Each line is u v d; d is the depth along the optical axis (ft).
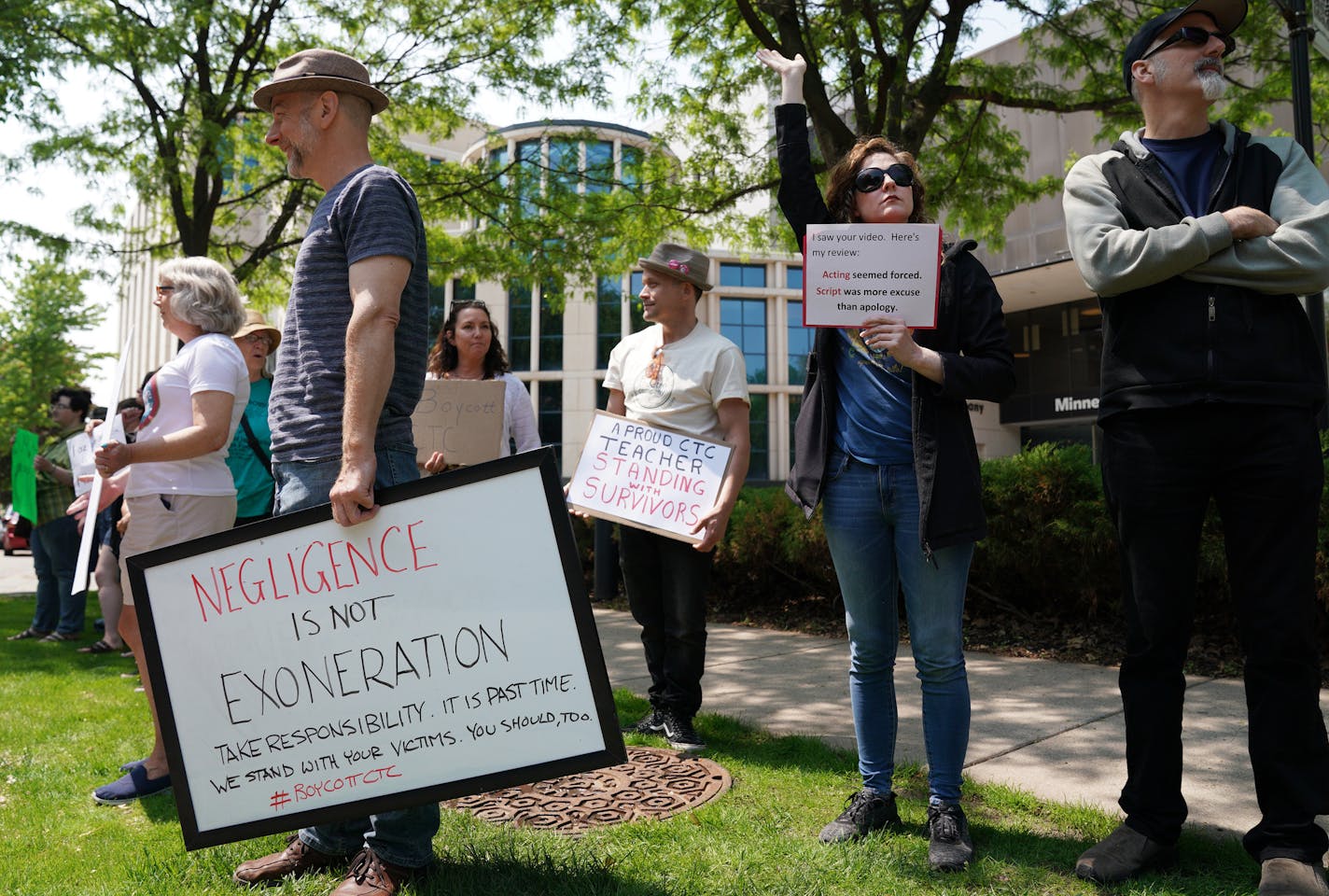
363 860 7.24
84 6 29.96
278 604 7.25
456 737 6.95
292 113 7.75
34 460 21.77
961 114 33.96
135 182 31.53
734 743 11.85
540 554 6.97
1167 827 7.60
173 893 7.34
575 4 32.42
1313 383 7.36
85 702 14.93
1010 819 8.89
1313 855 7.02
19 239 32.14
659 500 11.80
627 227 33.73
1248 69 33.76
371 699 7.08
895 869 7.67
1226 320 7.34
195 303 10.27
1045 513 18.71
